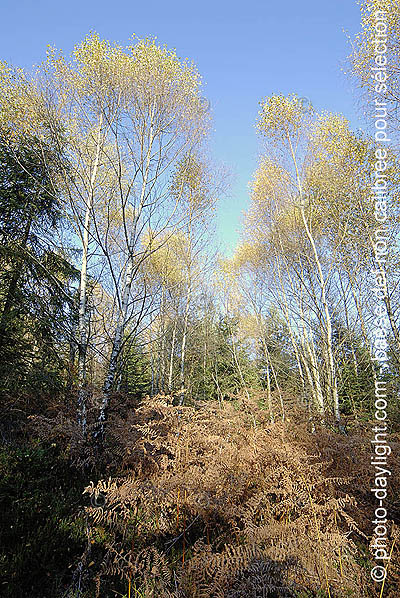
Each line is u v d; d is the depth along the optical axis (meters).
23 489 4.65
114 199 8.62
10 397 6.93
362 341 12.40
